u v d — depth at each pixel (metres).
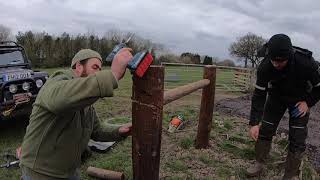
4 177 5.12
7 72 7.32
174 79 16.39
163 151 5.80
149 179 3.04
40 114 2.57
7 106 7.02
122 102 10.84
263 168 5.14
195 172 5.07
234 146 6.01
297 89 4.43
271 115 4.84
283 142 6.32
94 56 2.67
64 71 2.64
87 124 2.88
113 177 4.72
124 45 2.57
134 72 2.55
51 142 2.62
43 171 2.65
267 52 4.26
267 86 4.58
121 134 3.15
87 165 5.29
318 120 9.28
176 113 8.76
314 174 5.19
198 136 5.91
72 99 2.30
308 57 4.26
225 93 15.16
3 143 6.74
